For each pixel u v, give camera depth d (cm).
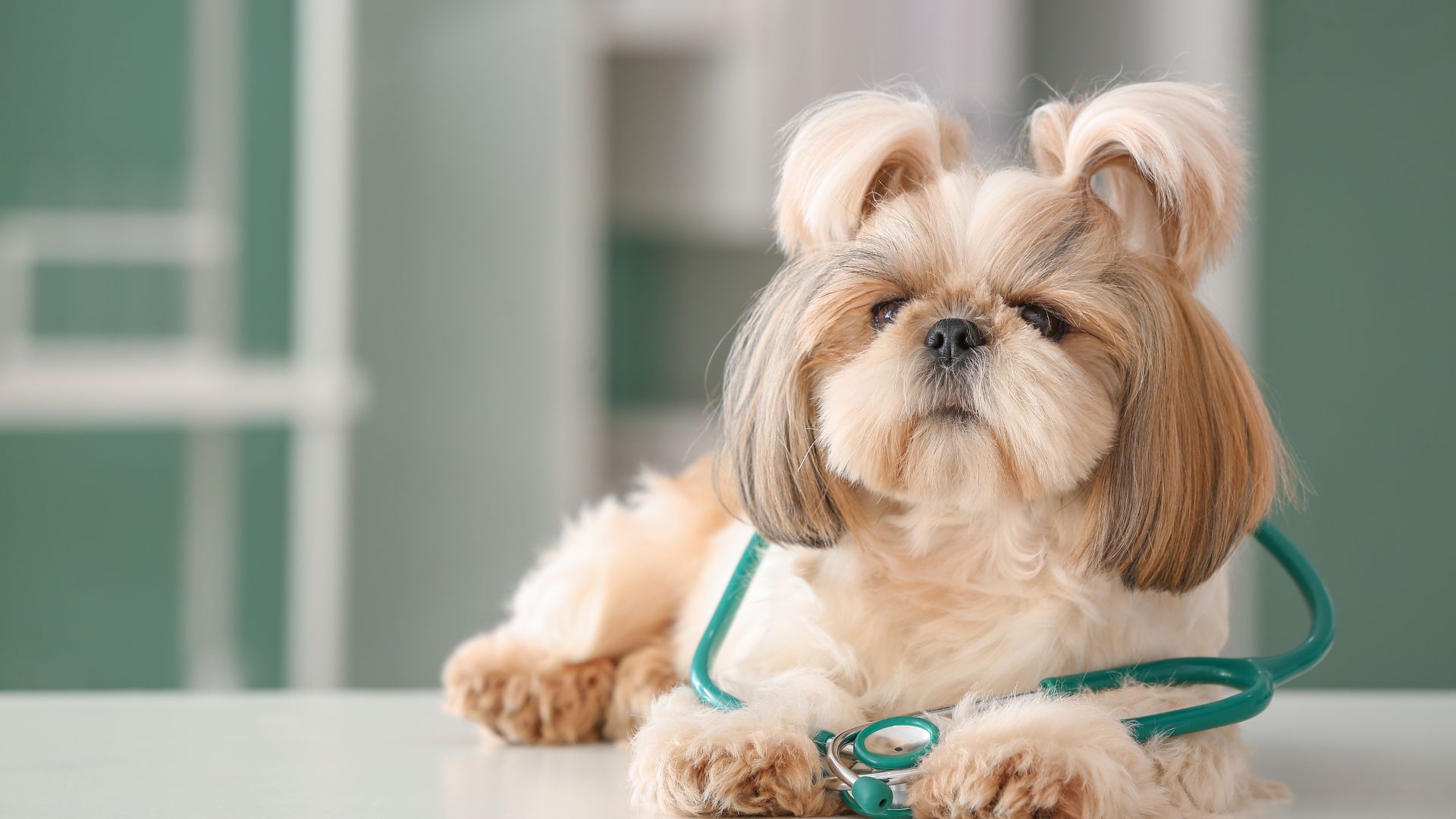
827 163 143
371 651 489
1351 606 494
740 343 151
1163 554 132
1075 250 133
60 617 470
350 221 485
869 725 126
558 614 173
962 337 131
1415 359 496
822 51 501
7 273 474
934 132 145
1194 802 125
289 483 480
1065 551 137
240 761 158
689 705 138
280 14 478
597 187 508
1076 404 128
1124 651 138
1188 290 139
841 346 140
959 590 141
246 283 479
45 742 174
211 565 477
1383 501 496
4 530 470
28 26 473
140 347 477
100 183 476
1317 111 500
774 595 147
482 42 496
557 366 496
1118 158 140
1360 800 135
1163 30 498
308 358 480
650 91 518
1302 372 499
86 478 473
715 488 162
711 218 521
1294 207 500
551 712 168
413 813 126
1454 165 497
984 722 117
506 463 496
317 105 478
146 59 476
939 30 493
